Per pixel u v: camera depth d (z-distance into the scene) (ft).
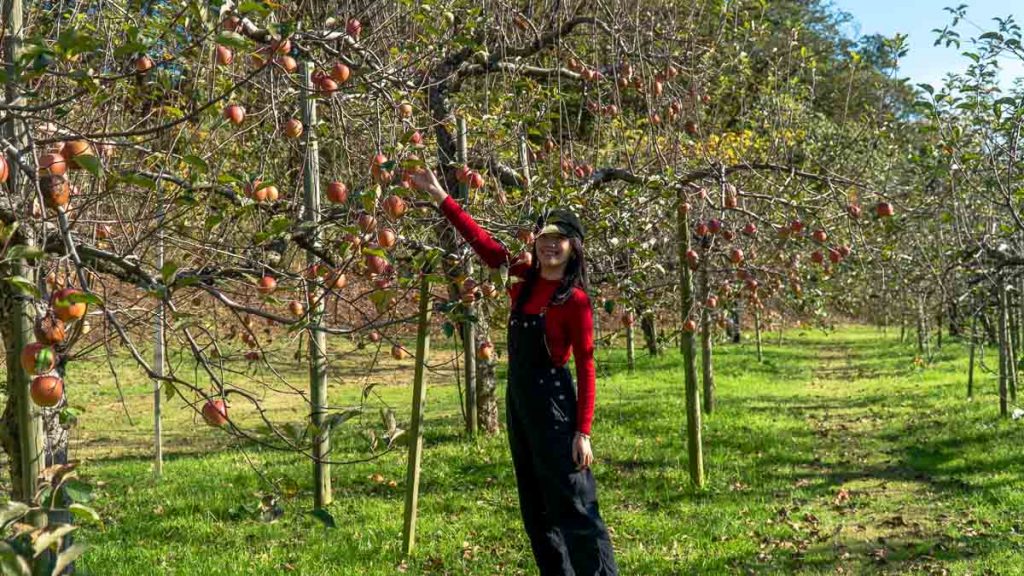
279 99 14.47
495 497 23.11
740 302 31.76
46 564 6.72
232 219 12.41
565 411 11.75
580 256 11.85
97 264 12.30
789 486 24.40
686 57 22.12
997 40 20.17
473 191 16.65
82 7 13.80
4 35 9.07
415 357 18.06
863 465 27.17
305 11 16.37
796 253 23.56
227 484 25.03
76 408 9.29
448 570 17.29
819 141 31.17
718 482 24.77
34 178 8.10
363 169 16.75
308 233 14.55
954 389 42.22
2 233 8.07
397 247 15.23
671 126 20.35
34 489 9.04
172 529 20.38
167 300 8.39
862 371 53.62
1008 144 21.86
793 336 80.12
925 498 23.04
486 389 32.27
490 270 12.14
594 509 11.80
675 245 25.89
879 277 32.17
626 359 55.72
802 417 36.37
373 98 14.93
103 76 8.58
